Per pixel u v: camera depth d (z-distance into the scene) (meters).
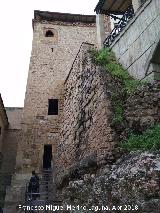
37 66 17.08
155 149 6.42
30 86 16.28
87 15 19.30
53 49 17.94
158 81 8.51
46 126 15.12
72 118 12.27
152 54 8.61
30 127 14.98
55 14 18.83
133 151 6.79
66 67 17.39
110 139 7.71
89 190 7.12
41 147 14.53
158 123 7.91
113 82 9.04
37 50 17.67
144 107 8.12
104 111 8.34
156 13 8.75
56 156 14.17
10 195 12.51
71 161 11.27
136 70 9.45
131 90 8.60
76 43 18.53
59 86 16.53
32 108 15.58
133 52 9.79
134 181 5.55
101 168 7.54
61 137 13.98
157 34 8.54
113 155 7.48
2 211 11.34
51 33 18.69
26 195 10.16
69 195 8.05
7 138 18.70
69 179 9.71
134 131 7.83
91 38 18.98
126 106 8.30
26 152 14.27
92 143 8.98
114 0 12.73
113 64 10.25
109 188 6.16
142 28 9.43
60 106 15.77
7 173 16.53
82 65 11.59
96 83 9.45
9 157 17.95
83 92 10.95
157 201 4.91
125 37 10.47
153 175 5.37
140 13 9.62
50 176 13.53
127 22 10.38
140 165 5.81
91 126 9.35
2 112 16.64
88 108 9.98
